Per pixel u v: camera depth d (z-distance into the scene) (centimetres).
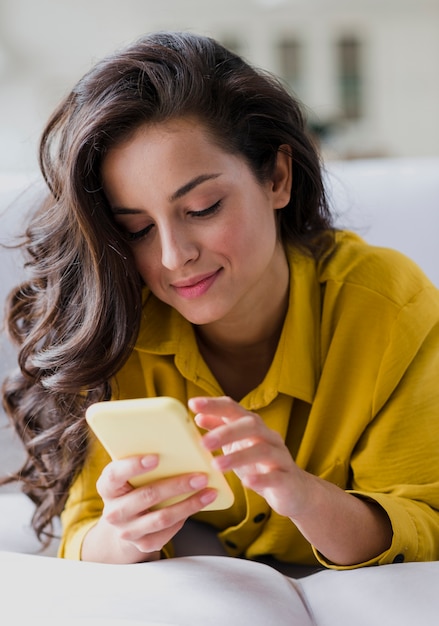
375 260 95
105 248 84
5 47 413
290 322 92
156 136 78
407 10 441
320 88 448
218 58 87
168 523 74
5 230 123
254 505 92
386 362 89
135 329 88
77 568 76
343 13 438
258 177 84
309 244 95
